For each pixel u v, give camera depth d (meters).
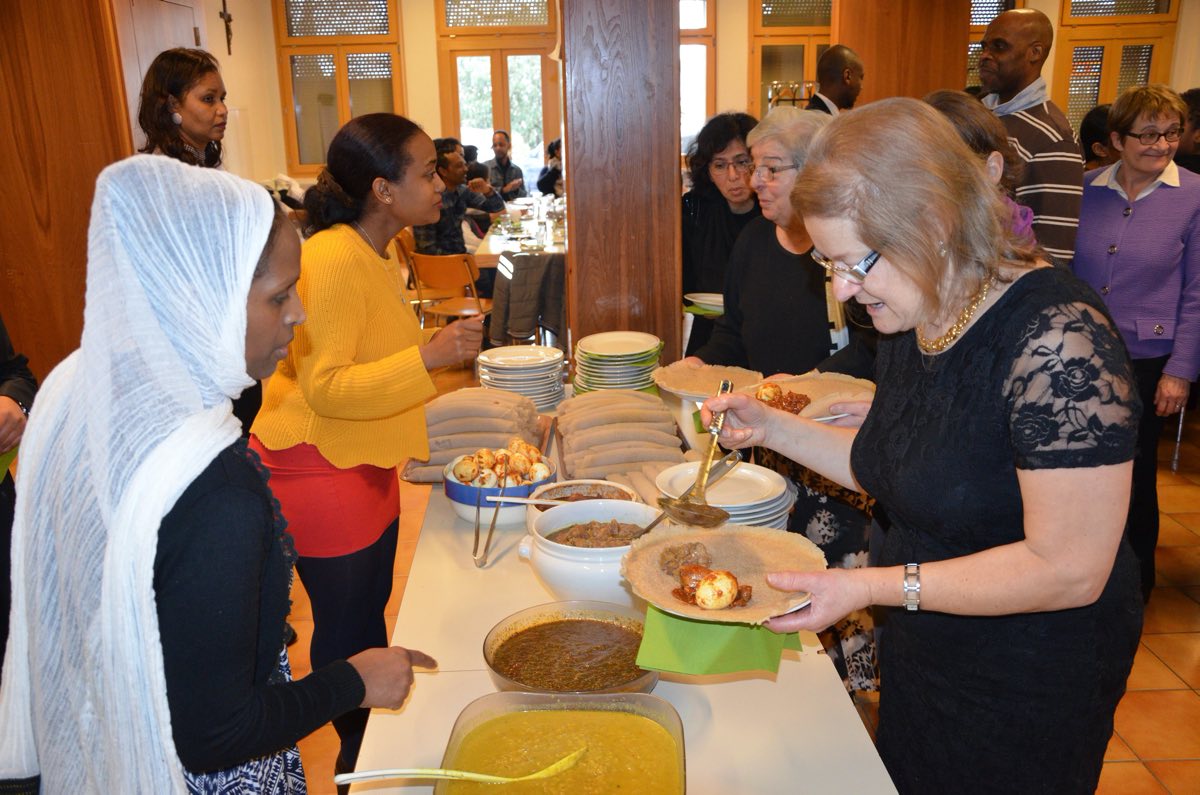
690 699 1.21
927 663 1.20
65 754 0.93
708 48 10.12
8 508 1.85
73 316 3.44
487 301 6.32
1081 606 1.00
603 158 2.64
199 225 0.84
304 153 10.28
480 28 10.08
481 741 1.04
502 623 1.25
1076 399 0.96
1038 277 1.02
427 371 1.77
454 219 6.14
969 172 0.99
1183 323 2.76
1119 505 0.96
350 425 1.79
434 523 1.76
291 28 9.91
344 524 1.84
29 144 3.29
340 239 1.76
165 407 0.84
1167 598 3.11
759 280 2.31
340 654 1.93
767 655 1.10
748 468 1.71
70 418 0.87
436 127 10.32
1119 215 2.88
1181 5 9.80
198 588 0.82
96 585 0.85
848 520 2.07
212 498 0.84
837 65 3.29
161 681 0.83
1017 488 1.06
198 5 5.21
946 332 1.09
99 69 3.27
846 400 1.63
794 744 1.12
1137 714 2.51
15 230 3.35
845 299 1.07
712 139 2.90
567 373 2.91
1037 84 2.67
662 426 2.03
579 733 1.05
